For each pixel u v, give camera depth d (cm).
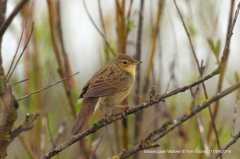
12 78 1103
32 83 1168
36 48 1157
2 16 493
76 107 1008
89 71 1379
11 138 545
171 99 1098
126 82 940
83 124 761
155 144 729
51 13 920
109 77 921
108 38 1195
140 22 1007
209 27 1066
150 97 687
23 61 1131
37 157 974
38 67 1149
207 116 1065
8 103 520
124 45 986
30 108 1077
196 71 1070
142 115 1008
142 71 1298
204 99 1057
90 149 981
